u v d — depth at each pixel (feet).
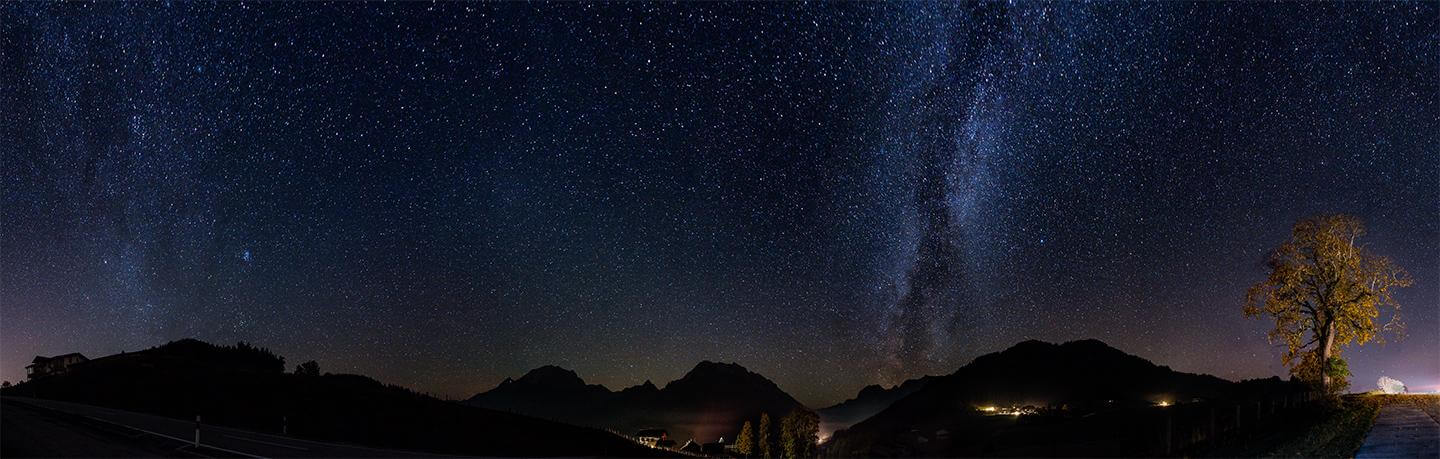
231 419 151.43
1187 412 122.93
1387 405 119.44
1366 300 140.87
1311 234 145.38
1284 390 152.66
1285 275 146.72
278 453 90.38
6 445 84.89
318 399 196.44
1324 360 143.02
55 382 242.99
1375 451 68.18
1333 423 95.45
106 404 177.99
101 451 83.56
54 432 100.17
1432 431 81.00
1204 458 76.48
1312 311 146.20
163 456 82.38
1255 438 88.53
